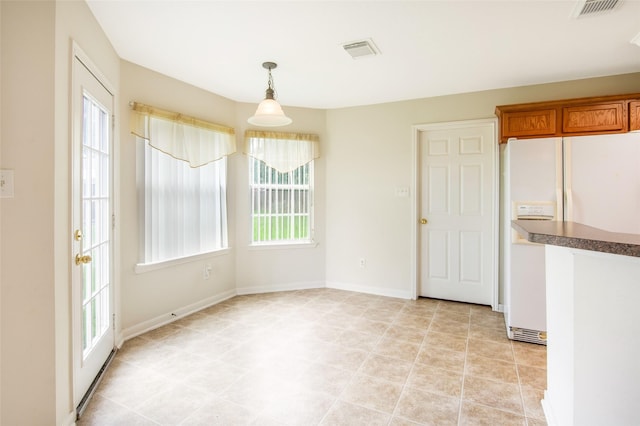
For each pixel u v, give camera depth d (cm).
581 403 136
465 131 381
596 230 138
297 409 191
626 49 260
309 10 209
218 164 378
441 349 269
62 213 170
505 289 339
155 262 304
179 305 334
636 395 126
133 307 289
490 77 321
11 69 153
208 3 201
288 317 338
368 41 249
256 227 417
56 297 164
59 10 166
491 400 200
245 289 414
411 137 396
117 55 269
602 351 132
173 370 234
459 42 250
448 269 394
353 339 287
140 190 295
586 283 134
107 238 248
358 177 426
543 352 264
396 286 409
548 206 269
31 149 157
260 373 230
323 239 443
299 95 382
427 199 401
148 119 291
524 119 311
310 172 438
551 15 212
